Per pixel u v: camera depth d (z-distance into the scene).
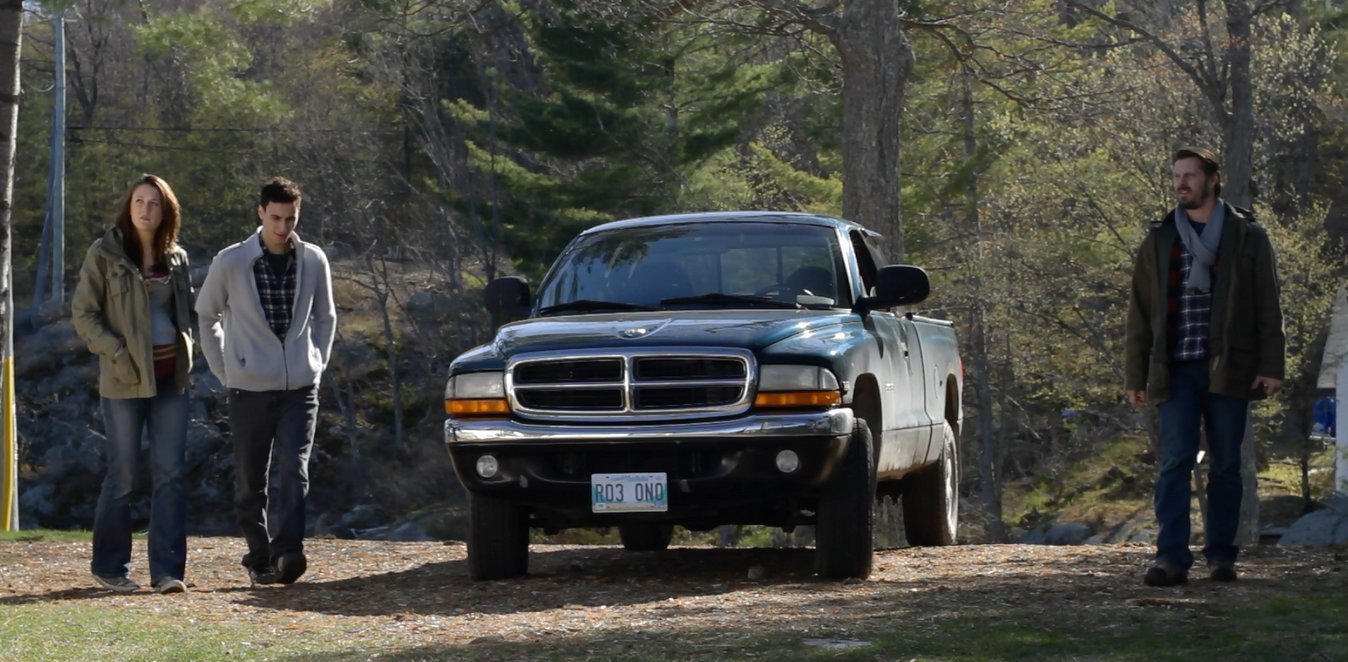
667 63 36.25
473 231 44.03
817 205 37.56
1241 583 8.46
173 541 9.36
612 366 8.84
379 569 10.75
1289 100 40.16
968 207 39.91
